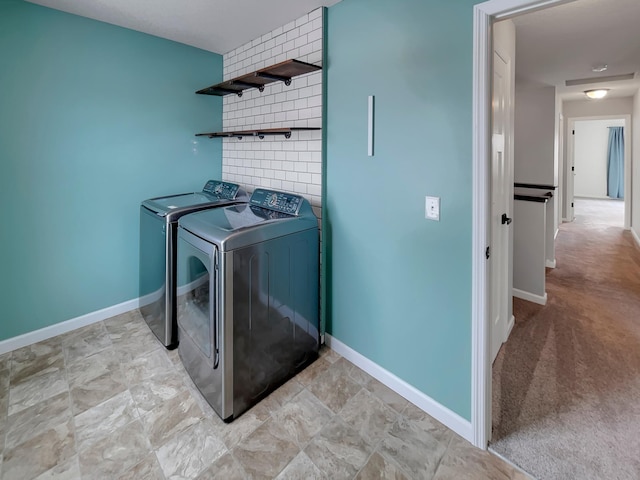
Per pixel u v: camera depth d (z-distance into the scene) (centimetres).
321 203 229
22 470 143
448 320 167
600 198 1049
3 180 222
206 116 321
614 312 293
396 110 178
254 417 176
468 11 145
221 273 165
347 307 223
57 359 222
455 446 158
